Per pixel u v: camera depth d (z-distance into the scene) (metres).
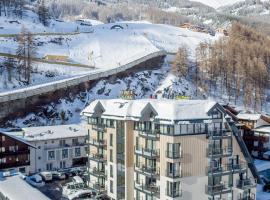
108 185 65.50
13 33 174.62
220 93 151.62
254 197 60.31
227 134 56.91
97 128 67.38
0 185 66.94
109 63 164.25
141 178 58.50
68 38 183.12
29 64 132.00
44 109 111.81
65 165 88.12
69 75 140.25
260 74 163.12
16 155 82.06
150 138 55.69
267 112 148.38
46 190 71.69
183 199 53.31
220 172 56.16
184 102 55.19
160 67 157.25
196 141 54.00
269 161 93.19
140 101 59.62
